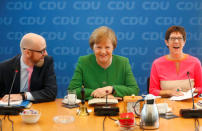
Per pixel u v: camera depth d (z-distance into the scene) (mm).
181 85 2717
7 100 2307
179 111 2027
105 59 2414
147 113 1717
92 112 2111
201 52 4266
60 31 4297
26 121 1854
